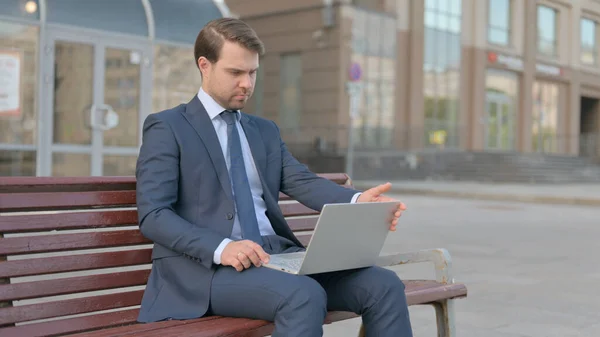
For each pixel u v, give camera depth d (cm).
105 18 1084
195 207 259
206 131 262
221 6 1234
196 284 246
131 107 1121
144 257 268
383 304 248
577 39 3681
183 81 1177
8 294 233
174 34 1158
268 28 2681
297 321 227
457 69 2916
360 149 2466
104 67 1088
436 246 819
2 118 996
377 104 2583
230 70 258
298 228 329
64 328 237
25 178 245
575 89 3684
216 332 227
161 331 227
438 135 2738
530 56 3341
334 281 258
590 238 935
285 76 2647
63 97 1050
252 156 277
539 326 443
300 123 2586
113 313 254
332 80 2484
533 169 2688
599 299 528
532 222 1142
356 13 2508
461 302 510
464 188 2047
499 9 3167
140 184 252
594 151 3481
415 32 2694
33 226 242
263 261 242
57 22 1034
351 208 235
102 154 1095
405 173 2586
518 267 675
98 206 259
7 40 994
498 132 3180
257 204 276
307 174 294
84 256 252
